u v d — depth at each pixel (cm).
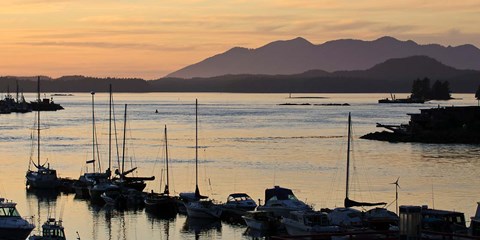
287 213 10288
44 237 8594
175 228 10500
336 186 14200
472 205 11794
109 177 14138
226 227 10581
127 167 17338
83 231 10250
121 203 12344
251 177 15512
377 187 14025
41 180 14012
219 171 16525
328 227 9069
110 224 10781
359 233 6181
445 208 11481
